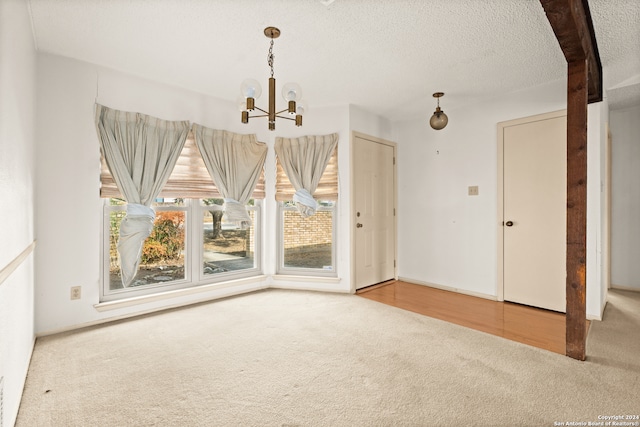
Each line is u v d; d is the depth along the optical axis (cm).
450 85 325
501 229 349
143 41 241
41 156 250
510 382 186
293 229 404
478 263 368
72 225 264
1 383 132
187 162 328
